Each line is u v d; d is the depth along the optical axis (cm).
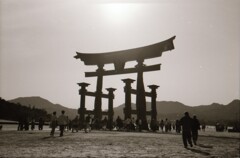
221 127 5297
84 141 1434
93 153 896
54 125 1908
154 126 3312
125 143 1366
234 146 1352
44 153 868
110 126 3547
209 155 924
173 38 3061
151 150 1053
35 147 1062
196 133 1427
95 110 3544
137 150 1036
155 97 3450
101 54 3634
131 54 3419
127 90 3341
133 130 3186
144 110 3206
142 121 3183
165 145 1325
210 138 2064
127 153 920
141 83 3262
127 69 3434
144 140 1627
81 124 3366
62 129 1889
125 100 3325
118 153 914
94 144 1262
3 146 1088
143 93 3241
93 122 3491
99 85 3603
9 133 2106
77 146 1142
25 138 1578
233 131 5038
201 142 1625
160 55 3225
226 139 1967
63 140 1477
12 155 802
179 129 3291
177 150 1085
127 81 3353
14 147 1052
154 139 1753
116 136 1967
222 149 1176
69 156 802
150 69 3234
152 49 3244
